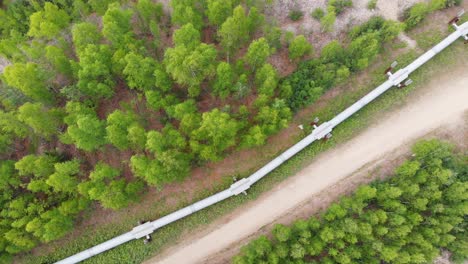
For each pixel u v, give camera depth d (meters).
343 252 43.66
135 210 51.31
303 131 51.91
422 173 44.44
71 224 47.66
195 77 45.00
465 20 54.28
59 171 42.88
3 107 50.28
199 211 50.81
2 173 44.62
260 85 48.81
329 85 51.41
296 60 53.28
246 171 51.19
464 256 44.50
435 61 52.97
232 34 46.97
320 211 48.94
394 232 43.25
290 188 50.38
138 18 53.19
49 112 46.22
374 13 55.34
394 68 52.88
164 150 44.25
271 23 55.88
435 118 50.88
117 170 46.47
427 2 55.47
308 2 56.78
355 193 48.25
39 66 46.78
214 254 49.03
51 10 48.78
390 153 50.06
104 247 49.66
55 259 50.28
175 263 49.25
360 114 51.94
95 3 51.97
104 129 44.78
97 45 47.41
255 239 48.69
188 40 45.19
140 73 44.84
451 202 44.62
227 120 44.84
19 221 43.72
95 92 47.94
